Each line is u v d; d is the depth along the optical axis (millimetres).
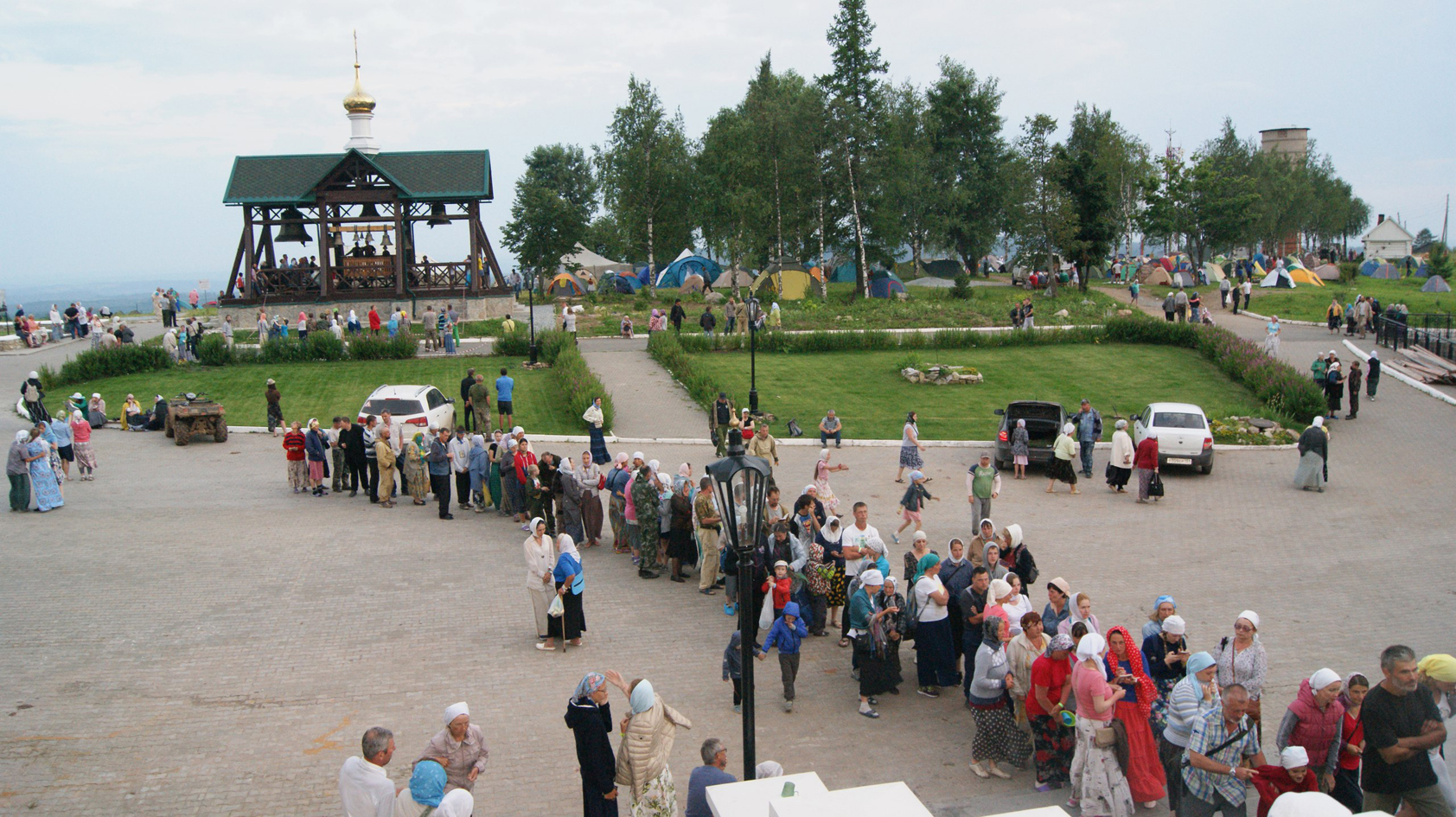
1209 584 15195
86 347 41031
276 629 13109
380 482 20234
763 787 5680
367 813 7320
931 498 18000
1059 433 23500
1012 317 42594
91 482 21578
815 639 13438
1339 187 94062
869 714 10867
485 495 19906
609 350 40062
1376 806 7457
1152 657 9492
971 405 31078
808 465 24141
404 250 46562
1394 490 21109
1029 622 9422
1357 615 13789
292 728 10359
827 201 58812
